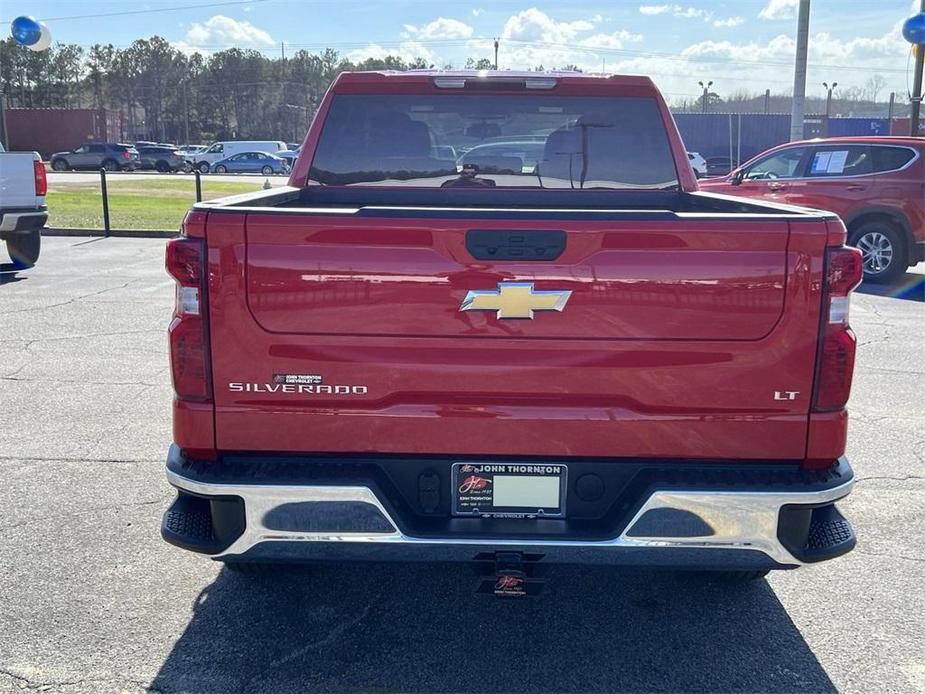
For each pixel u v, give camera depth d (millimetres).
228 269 2795
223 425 2889
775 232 2760
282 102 129000
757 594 3818
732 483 2816
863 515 4648
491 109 4438
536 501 2918
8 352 7883
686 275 2771
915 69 19188
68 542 4219
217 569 3984
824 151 13000
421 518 2920
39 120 66312
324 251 2777
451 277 2773
